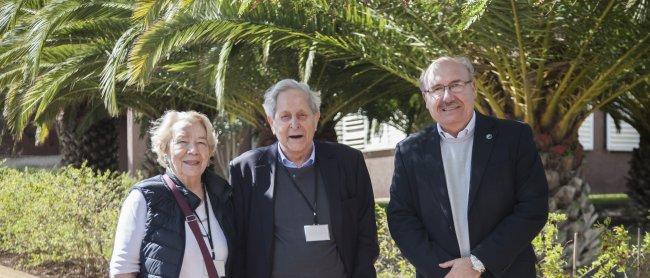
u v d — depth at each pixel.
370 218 3.93
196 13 5.84
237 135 9.45
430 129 3.82
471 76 3.71
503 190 3.60
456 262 3.54
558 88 6.34
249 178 3.83
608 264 4.64
